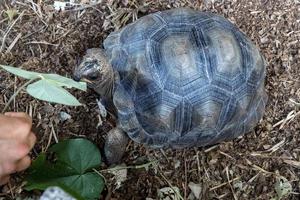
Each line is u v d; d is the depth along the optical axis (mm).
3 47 756
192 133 643
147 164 730
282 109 781
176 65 603
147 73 611
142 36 630
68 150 667
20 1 783
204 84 608
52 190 474
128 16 787
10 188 690
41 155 646
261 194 741
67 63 753
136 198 719
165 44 612
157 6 799
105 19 779
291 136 772
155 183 728
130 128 641
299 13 819
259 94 673
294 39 810
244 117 666
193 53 607
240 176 748
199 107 613
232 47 619
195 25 629
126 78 629
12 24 767
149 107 616
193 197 731
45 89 547
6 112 676
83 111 736
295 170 758
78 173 661
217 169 747
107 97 663
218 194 737
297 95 787
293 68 798
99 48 708
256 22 810
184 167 741
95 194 658
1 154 567
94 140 728
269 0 820
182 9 663
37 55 755
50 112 732
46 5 782
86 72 615
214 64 610
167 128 628
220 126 644
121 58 635
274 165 756
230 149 755
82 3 786
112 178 717
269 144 764
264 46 802
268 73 792
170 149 742
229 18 808
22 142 571
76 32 769
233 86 623
